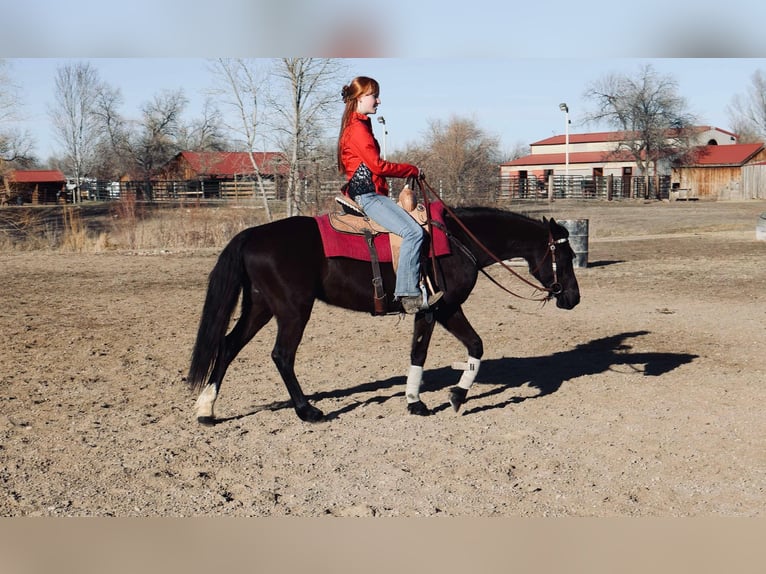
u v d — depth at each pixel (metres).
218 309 6.35
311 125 28.28
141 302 13.59
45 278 16.72
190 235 24.92
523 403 7.39
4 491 5.19
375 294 6.57
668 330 11.05
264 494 5.19
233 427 6.64
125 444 6.15
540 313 12.51
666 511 4.98
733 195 62.12
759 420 6.82
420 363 6.94
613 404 7.35
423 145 38.12
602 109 64.56
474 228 7.05
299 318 6.51
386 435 6.42
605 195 61.47
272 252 6.39
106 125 77.62
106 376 8.40
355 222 6.59
